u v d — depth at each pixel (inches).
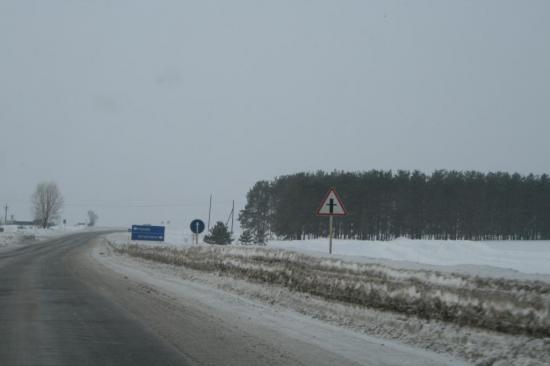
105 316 532.7
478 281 418.9
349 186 2672.2
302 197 2610.7
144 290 772.0
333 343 432.5
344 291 557.6
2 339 414.9
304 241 1800.0
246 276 789.2
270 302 661.9
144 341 417.7
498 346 381.1
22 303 619.8
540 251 1657.2
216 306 629.9
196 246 1074.1
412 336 447.5
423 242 1669.5
